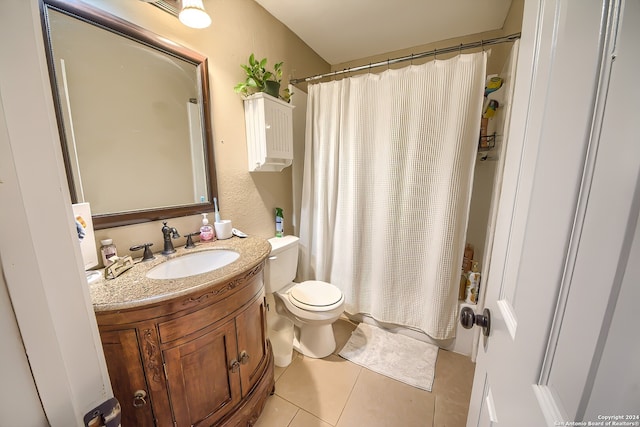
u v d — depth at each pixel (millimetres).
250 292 1061
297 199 2039
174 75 1134
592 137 289
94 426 364
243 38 1455
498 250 610
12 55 263
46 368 303
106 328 718
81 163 879
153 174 1099
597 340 258
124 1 941
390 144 1629
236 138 1460
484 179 1870
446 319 1639
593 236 276
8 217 263
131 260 950
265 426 1164
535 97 461
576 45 330
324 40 1991
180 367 834
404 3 1542
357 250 1858
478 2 1536
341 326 1952
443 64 1441
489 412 551
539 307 371
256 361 1159
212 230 1308
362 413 1233
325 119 1805
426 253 1672
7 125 260
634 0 240
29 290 284
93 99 897
